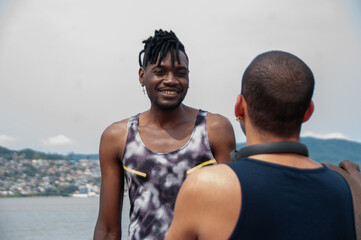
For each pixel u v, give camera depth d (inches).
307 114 56.3
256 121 54.6
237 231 49.1
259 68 53.6
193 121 105.2
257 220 48.8
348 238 52.2
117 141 105.7
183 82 101.1
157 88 100.7
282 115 52.8
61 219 3403.1
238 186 50.0
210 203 51.0
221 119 104.3
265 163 51.6
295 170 51.5
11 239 1893.5
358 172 65.6
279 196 49.4
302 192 50.4
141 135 104.6
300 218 49.1
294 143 53.9
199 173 53.3
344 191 53.4
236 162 53.3
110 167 107.6
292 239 48.4
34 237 1996.8
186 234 53.2
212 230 50.6
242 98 56.5
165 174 100.1
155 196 100.0
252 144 55.5
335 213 51.1
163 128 104.3
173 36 101.3
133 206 102.3
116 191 108.1
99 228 108.0
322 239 49.3
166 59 99.8
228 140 103.0
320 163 57.4
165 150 101.9
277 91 51.9
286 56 54.1
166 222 98.5
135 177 101.8
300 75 52.6
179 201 54.3
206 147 101.7
